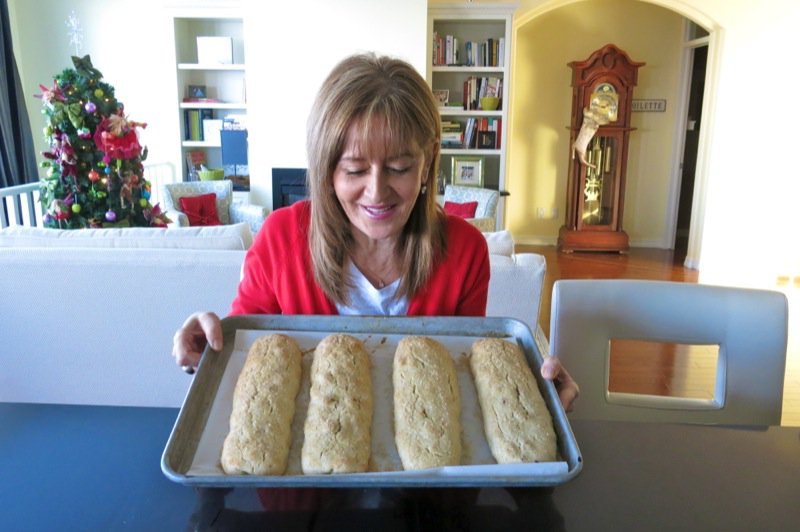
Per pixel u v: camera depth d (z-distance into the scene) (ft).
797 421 8.38
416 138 2.66
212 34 16.28
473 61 16.11
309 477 1.99
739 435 2.58
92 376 6.79
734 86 15.20
